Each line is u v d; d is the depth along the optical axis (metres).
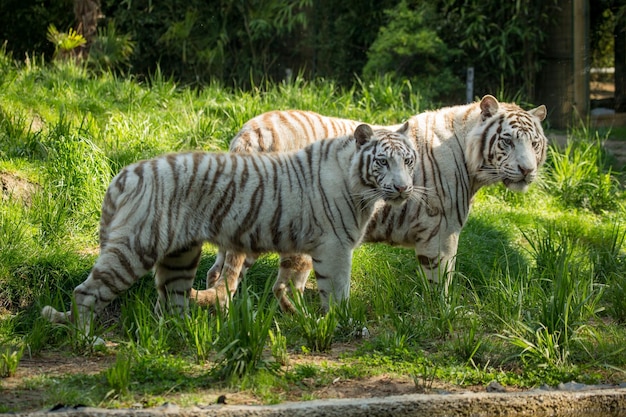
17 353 9.47
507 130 12.09
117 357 9.09
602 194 18.88
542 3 27.20
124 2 29.28
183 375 9.15
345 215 10.97
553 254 13.54
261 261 13.66
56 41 24.89
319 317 11.25
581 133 24.75
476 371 9.76
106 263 10.10
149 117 19.09
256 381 8.99
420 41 26.08
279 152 11.20
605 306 12.73
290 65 30.78
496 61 27.92
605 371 10.09
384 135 10.92
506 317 11.22
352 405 8.37
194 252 11.08
